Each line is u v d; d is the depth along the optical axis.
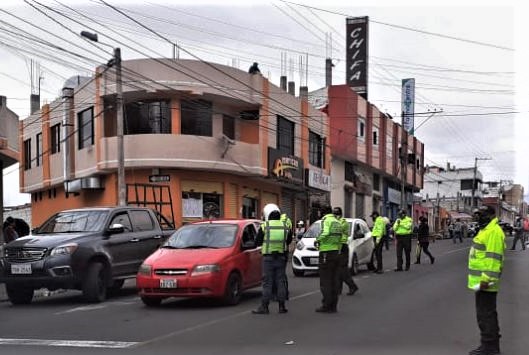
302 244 17.55
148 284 11.18
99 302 12.48
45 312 11.28
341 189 39.91
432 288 14.18
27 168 35.06
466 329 9.02
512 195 105.00
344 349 7.67
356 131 40.66
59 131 30.89
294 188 33.81
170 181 25.98
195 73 26.09
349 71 44.59
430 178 91.50
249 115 29.27
